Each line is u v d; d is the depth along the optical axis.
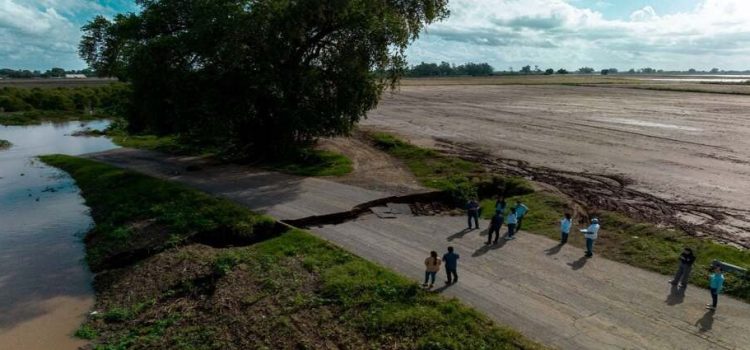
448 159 38.22
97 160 44.44
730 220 25.02
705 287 17.59
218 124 35.19
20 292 19.39
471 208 23.92
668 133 51.31
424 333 14.41
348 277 17.78
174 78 33.72
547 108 77.62
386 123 60.50
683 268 17.45
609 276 18.55
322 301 16.53
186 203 27.12
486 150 43.00
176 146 49.56
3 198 33.44
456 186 29.83
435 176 33.59
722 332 14.76
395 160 39.84
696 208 26.95
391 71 38.09
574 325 15.10
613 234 22.86
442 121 62.38
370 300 16.23
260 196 29.30
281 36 34.12
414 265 19.69
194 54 33.88
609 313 15.84
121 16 37.72
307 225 24.80
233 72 34.66
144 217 25.83
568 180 32.72
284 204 27.34
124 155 46.88
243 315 16.19
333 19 34.91
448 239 22.61
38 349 15.51
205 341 15.19
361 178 33.47
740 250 20.30
